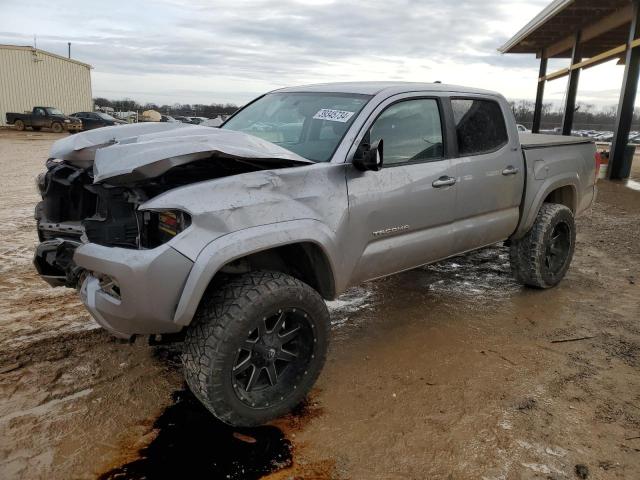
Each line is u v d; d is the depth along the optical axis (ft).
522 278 17.11
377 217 11.44
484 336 13.96
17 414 10.03
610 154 46.70
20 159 56.95
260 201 9.46
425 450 9.29
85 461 8.84
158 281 8.57
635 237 25.17
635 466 8.95
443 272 19.38
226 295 9.23
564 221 17.01
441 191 12.78
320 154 11.28
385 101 11.98
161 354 12.50
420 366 12.29
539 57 67.56
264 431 9.77
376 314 15.40
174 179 10.05
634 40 42.63
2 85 130.52
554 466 8.93
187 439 9.50
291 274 11.18
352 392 11.14
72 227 10.96
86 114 118.83
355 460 9.03
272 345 9.62
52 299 15.62
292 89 14.80
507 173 14.73
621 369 12.25
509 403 10.75
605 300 16.69
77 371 11.65
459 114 13.70
